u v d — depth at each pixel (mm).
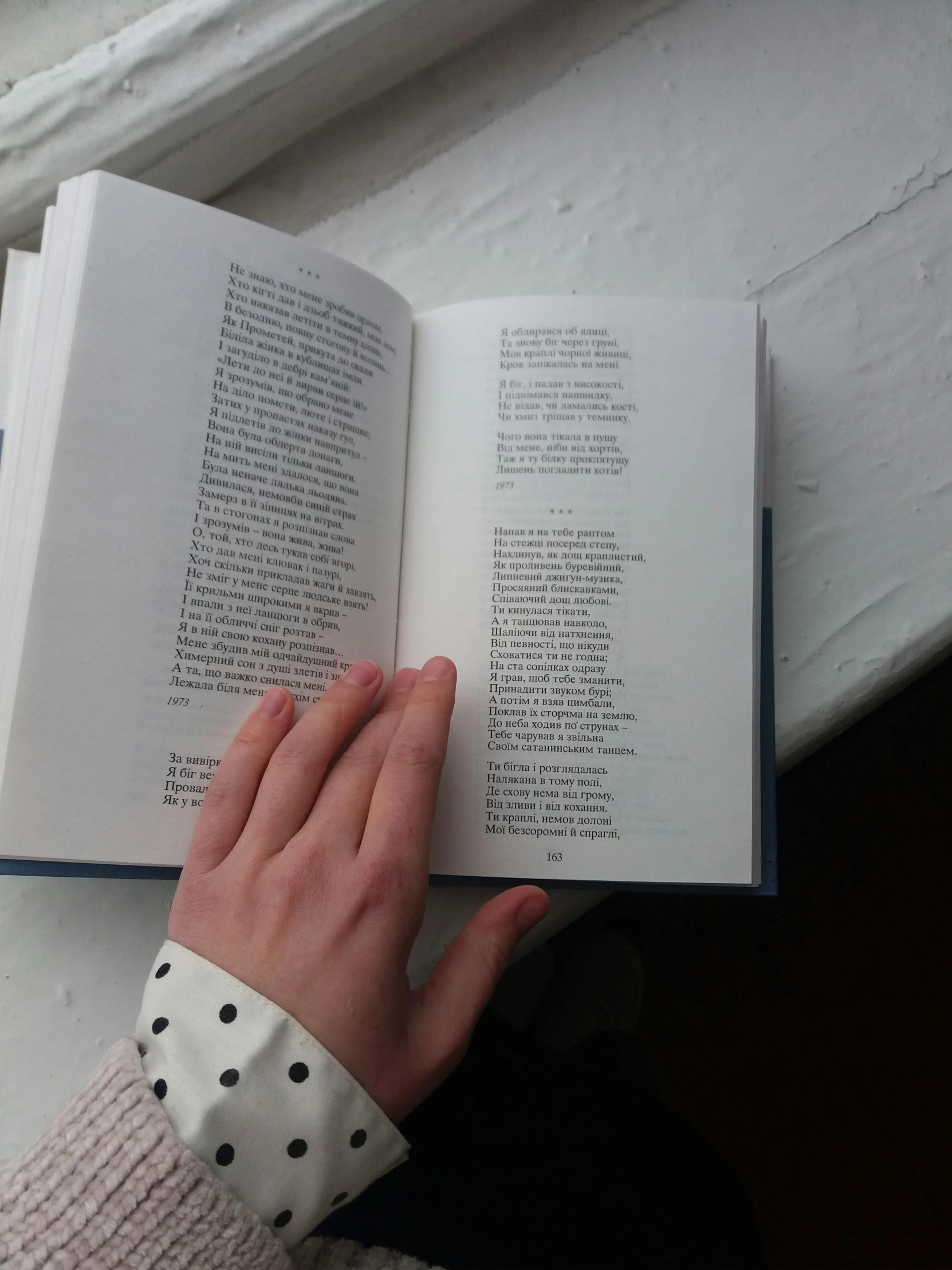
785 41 534
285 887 334
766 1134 769
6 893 425
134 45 458
